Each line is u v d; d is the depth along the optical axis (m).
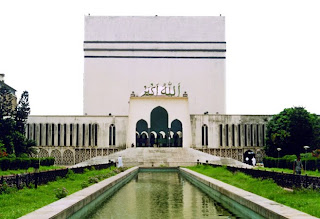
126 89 113.69
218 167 52.59
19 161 45.66
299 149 72.94
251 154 96.31
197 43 115.00
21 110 71.94
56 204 17.66
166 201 24.30
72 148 92.00
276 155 75.88
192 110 113.25
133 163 73.56
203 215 19.11
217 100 113.62
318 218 13.94
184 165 73.50
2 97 70.25
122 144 92.75
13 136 64.56
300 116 72.00
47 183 29.92
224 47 115.06
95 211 20.53
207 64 114.56
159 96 93.19
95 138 92.94
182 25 115.75
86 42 114.56
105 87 113.44
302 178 24.20
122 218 18.38
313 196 21.12
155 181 40.53
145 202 23.89
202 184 34.03
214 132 93.44
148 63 114.50
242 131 93.44
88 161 75.94
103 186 26.39
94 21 115.38
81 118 93.06
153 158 77.31
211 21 115.88
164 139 98.38
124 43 114.88
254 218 17.86
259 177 32.97
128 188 32.81
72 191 25.52
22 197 21.39
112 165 63.44
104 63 114.19
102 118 93.31
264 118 93.69
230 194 22.78
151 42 114.94
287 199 20.28
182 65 114.50
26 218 14.24
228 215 19.11
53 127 92.56
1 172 39.22
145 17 115.88
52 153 92.00
